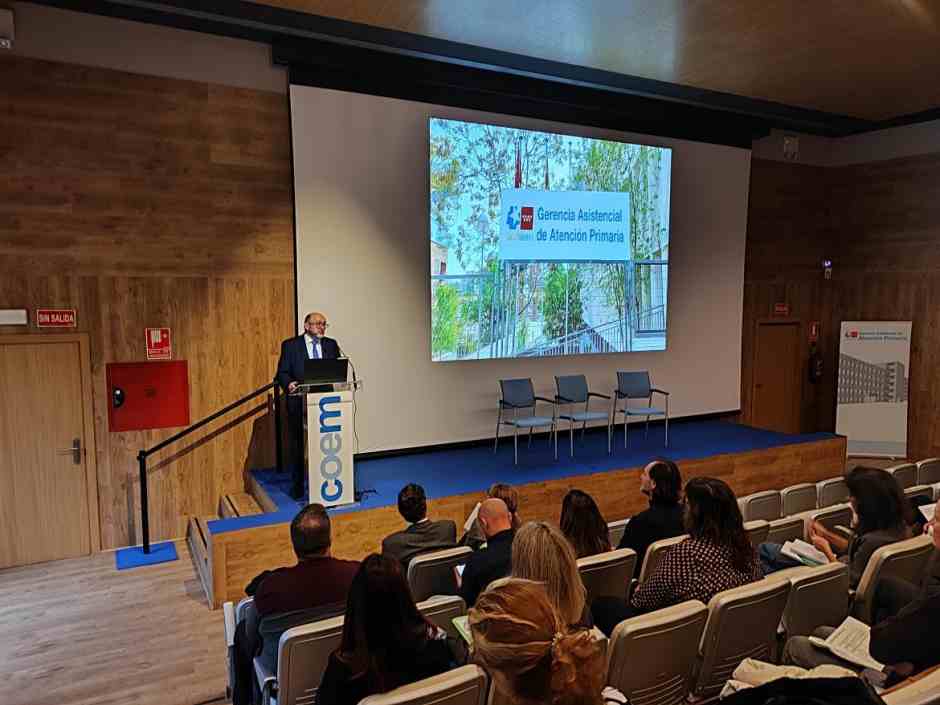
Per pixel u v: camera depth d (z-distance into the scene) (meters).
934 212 9.05
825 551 3.22
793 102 8.44
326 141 6.34
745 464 7.20
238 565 4.80
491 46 6.40
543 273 7.49
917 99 8.25
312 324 5.72
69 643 4.24
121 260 5.76
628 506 6.48
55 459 5.64
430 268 6.88
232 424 6.28
